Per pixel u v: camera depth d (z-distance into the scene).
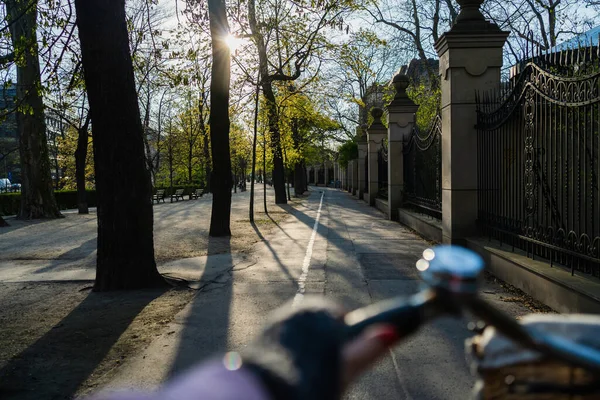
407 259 10.56
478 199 10.08
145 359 5.18
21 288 9.03
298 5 15.03
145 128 37.00
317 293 7.77
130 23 11.54
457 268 0.69
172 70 12.07
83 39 8.08
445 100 10.52
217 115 15.23
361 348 0.64
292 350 0.56
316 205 30.33
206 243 13.95
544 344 0.94
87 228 19.64
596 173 6.89
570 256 6.73
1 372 4.94
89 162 45.62
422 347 5.18
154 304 7.39
